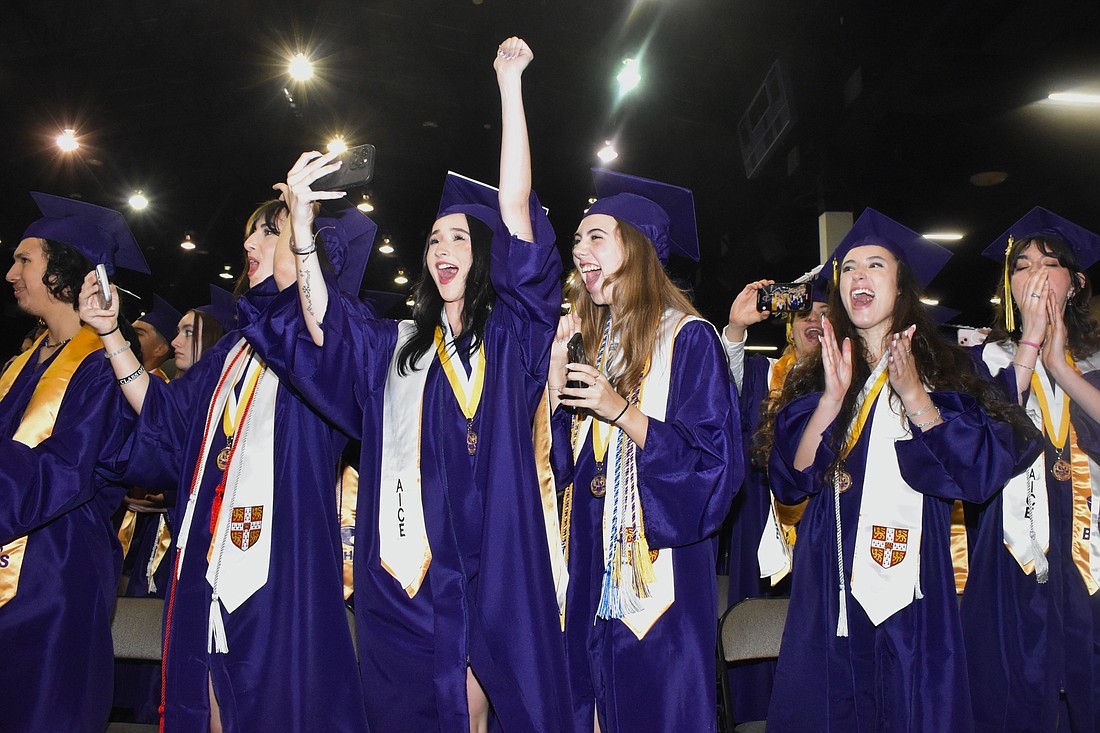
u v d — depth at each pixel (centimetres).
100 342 334
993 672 313
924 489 294
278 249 293
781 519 354
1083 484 329
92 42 1177
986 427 285
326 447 303
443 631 268
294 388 288
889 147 964
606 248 307
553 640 266
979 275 1321
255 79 1327
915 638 292
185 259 1738
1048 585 317
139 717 433
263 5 1202
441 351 294
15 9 1064
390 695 274
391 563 277
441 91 1345
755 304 411
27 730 302
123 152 1430
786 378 349
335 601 289
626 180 336
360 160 272
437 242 297
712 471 274
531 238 273
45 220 348
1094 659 318
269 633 284
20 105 1202
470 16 1155
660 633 276
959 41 770
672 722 269
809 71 937
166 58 1249
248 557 288
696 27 1002
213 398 318
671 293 313
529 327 278
